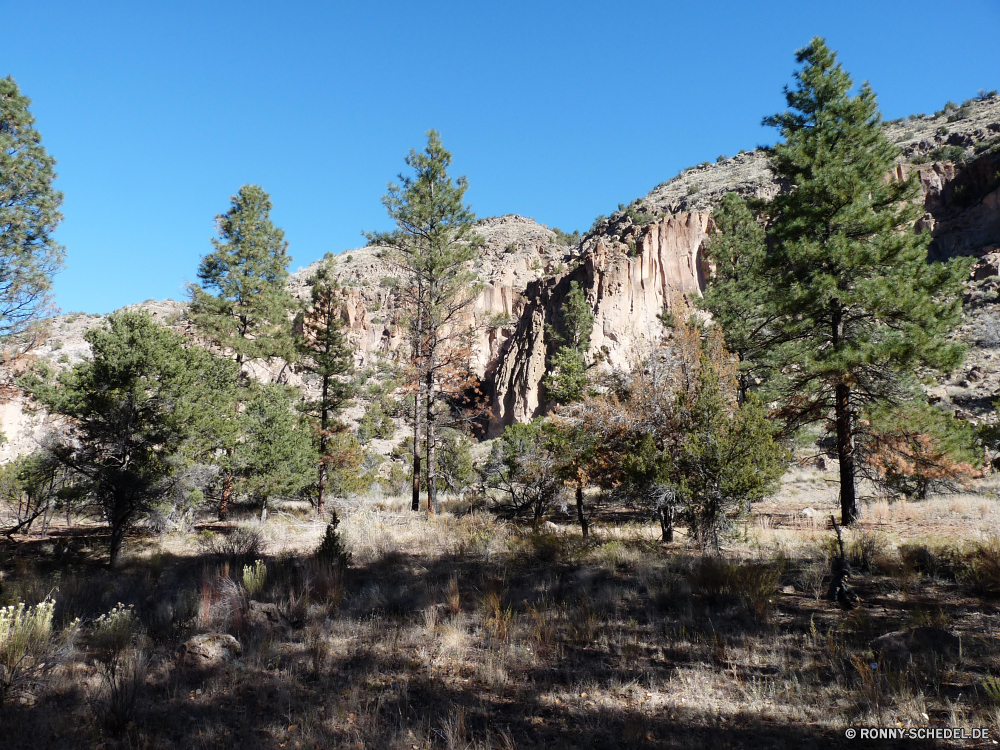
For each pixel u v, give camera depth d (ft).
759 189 288.92
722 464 34.35
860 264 49.42
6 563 42.83
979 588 24.14
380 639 21.49
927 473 48.37
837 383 49.14
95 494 45.27
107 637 20.59
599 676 17.40
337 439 88.74
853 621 20.79
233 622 22.53
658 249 248.93
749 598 23.59
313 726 14.24
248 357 100.27
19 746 13.29
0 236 59.77
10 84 62.95
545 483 57.21
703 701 15.15
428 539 46.55
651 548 36.52
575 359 59.26
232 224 104.99
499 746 13.15
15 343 63.41
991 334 124.47
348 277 353.92
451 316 86.22
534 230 458.09
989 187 204.33
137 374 50.47
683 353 41.75
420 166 87.81
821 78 55.31
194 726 14.47
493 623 22.33
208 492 69.56
